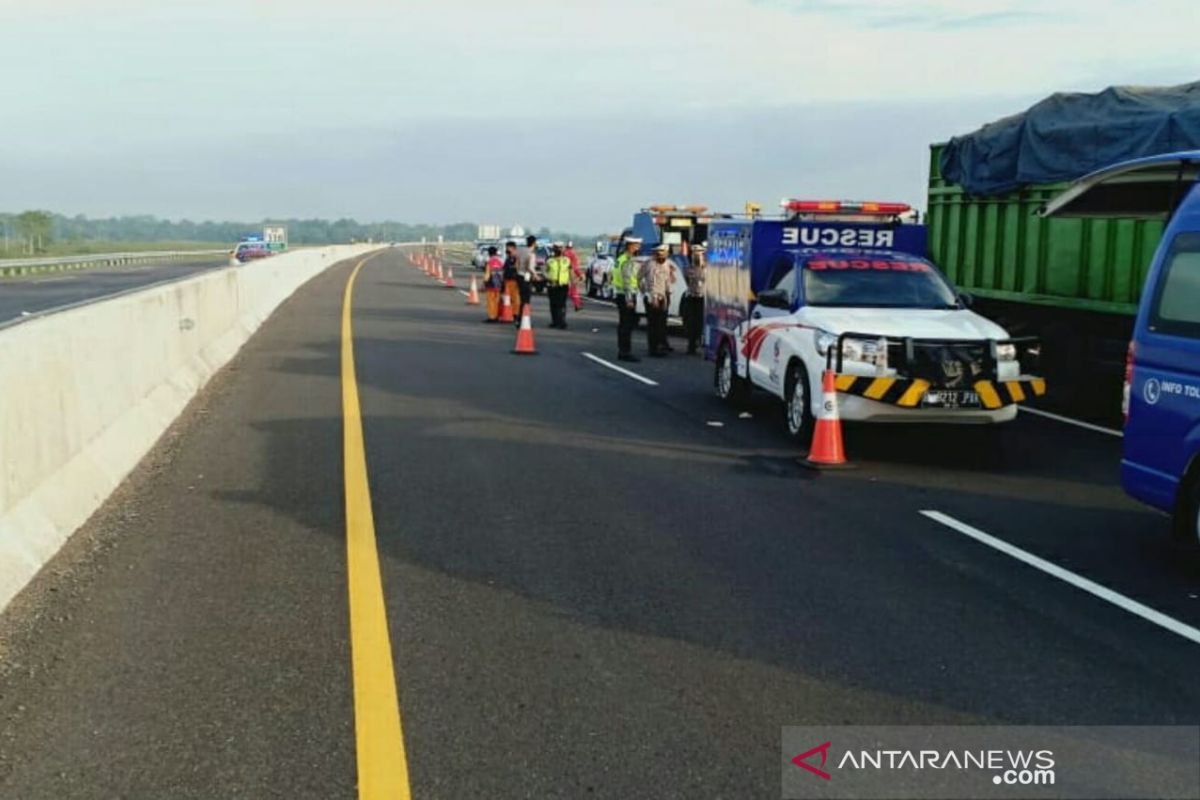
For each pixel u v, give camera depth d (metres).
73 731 4.60
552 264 25.86
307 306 31.30
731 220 15.36
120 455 9.23
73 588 6.39
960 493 9.35
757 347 13.02
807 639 5.77
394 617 5.98
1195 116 11.44
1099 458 11.05
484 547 7.33
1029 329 14.52
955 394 10.55
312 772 4.27
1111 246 12.80
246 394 13.95
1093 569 7.17
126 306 10.17
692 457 10.64
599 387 15.60
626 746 4.52
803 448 11.25
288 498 8.56
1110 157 12.52
